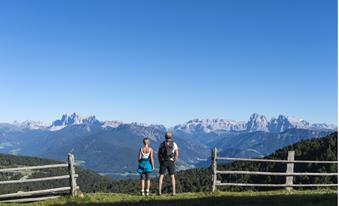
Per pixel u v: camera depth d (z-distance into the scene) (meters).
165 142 21.64
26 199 20.78
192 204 17.94
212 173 23.25
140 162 21.72
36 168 21.03
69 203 19.25
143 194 21.73
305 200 18.14
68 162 21.53
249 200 18.70
